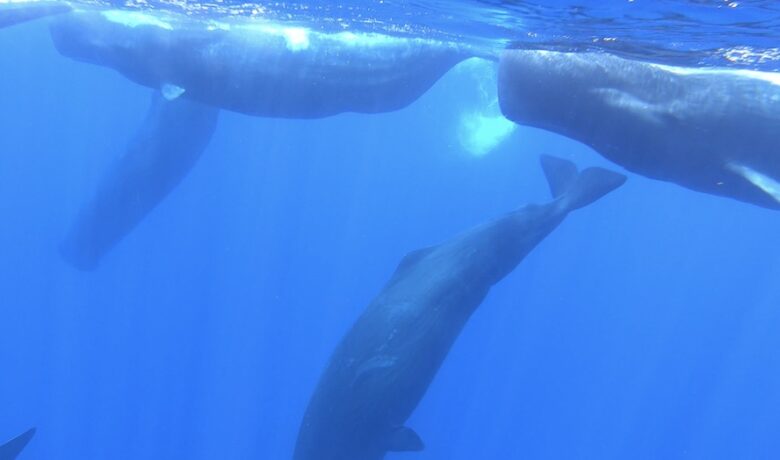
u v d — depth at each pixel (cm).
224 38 1300
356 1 1091
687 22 857
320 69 1297
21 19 1283
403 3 1037
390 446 1190
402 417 1195
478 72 1773
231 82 1314
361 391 1166
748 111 775
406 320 1191
